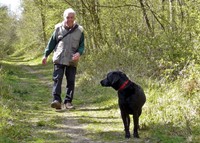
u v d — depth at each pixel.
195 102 7.23
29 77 19.19
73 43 9.04
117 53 14.47
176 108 7.17
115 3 18.14
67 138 6.23
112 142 5.92
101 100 10.19
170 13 16.06
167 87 9.17
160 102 7.83
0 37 36.62
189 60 9.82
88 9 18.20
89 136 6.36
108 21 19.41
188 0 12.47
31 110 8.82
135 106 6.09
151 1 18.77
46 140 6.05
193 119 6.50
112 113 8.38
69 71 9.16
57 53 9.03
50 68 25.02
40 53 43.28
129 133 6.19
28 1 36.56
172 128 6.31
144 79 11.23
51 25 23.70
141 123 6.93
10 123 6.93
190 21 12.22
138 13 18.23
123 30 18.17
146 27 17.38
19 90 12.12
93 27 18.52
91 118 7.92
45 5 21.50
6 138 5.78
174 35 11.61
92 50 18.58
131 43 14.54
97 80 12.90
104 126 7.12
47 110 8.99
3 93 10.04
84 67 16.02
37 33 44.03
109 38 18.70
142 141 5.93
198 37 9.83
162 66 10.75
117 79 6.14
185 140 5.68
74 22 9.12
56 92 8.94
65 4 19.55
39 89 13.30
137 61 12.84
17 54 57.94
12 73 20.17
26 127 6.90
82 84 13.27
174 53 10.59
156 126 6.58
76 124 7.34
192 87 8.03
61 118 7.95
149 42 12.62
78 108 9.34
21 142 5.83
